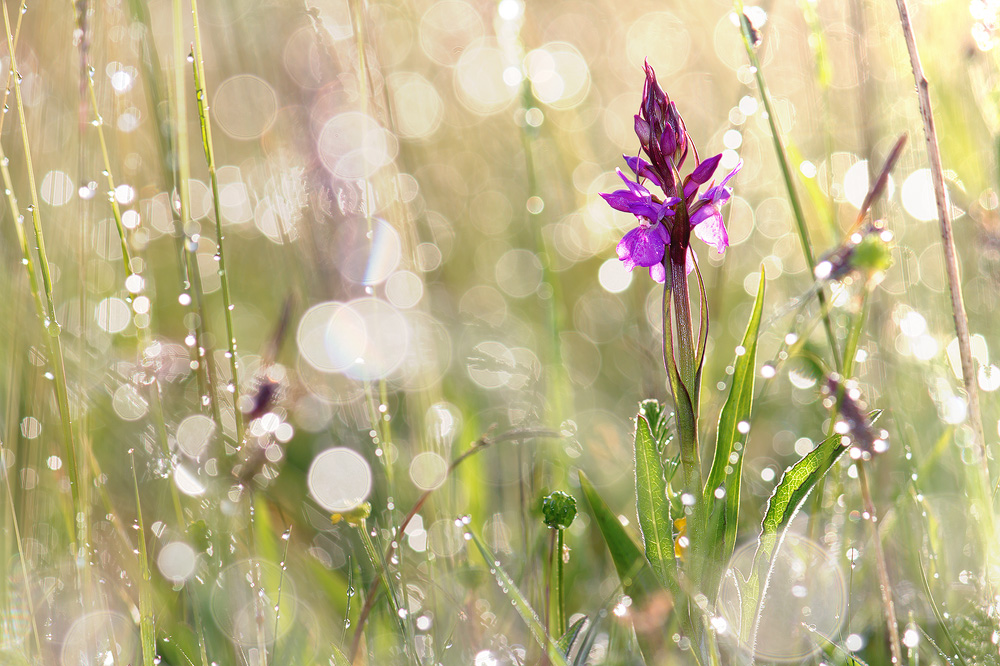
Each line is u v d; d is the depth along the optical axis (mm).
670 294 818
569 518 848
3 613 853
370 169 981
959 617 854
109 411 937
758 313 816
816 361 841
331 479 937
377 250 995
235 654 856
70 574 868
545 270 998
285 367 999
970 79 961
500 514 958
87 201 911
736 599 836
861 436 832
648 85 818
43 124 991
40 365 907
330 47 979
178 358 991
